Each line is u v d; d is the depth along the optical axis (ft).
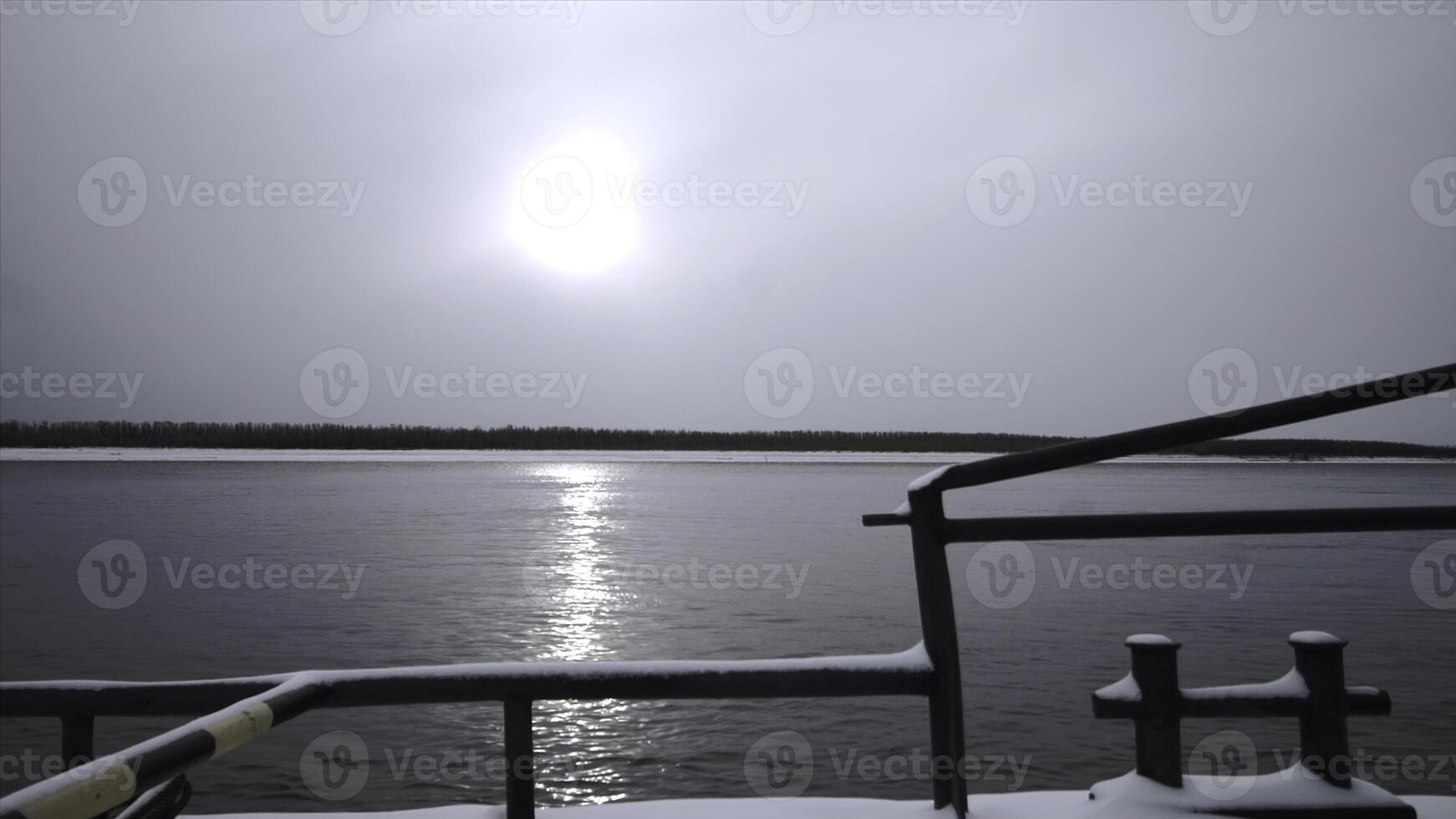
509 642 64.03
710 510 199.21
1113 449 8.35
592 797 31.71
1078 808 8.95
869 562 109.91
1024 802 9.24
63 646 63.57
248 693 7.79
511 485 305.32
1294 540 147.43
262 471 390.83
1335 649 9.11
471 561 110.32
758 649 61.05
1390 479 340.18
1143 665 9.20
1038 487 288.51
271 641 64.75
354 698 7.98
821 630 67.36
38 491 244.42
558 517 177.78
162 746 5.46
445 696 8.11
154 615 75.51
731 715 41.16
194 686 7.80
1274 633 65.21
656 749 36.60
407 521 169.37
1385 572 104.88
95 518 171.12
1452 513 8.04
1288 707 9.06
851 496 253.85
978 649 58.29
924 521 8.64
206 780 33.12
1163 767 9.02
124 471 361.92
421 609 77.10
